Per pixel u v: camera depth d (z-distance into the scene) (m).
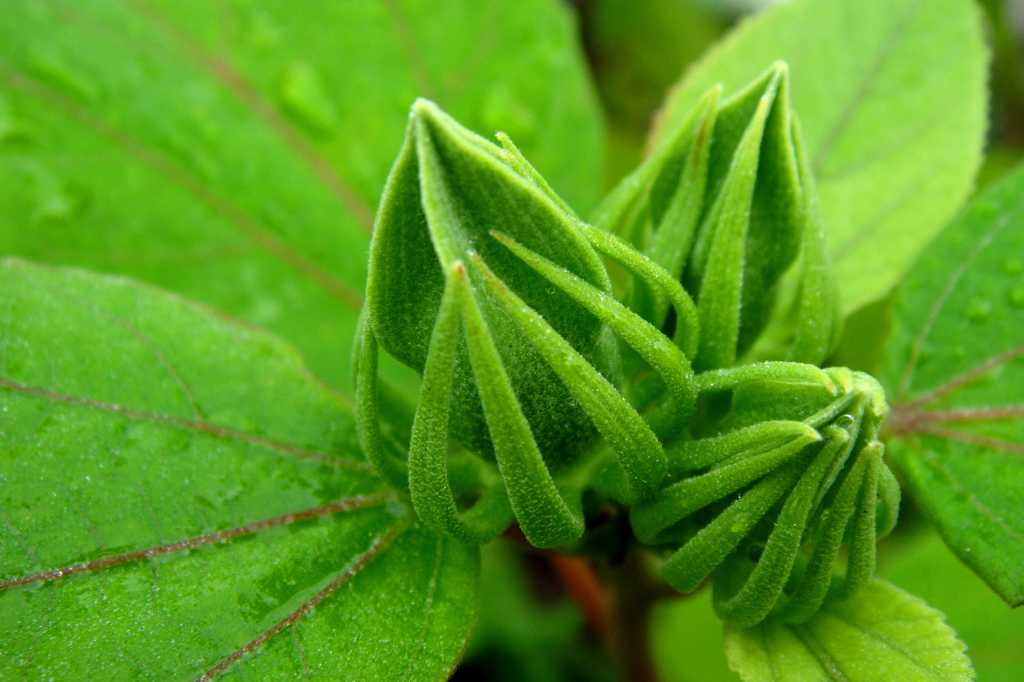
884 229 0.17
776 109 0.14
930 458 0.16
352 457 0.15
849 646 0.14
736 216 0.14
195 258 0.18
